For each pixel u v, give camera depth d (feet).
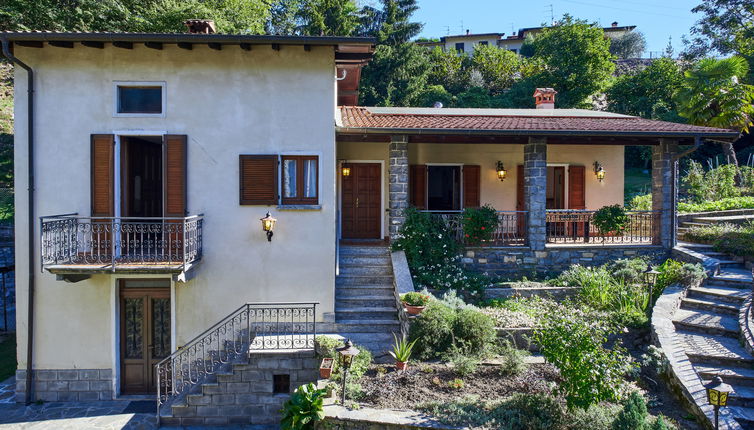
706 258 34.04
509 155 44.21
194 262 27.94
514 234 39.14
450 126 34.50
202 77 29.22
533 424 19.38
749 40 90.99
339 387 22.97
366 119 37.27
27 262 28.50
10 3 48.65
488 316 27.22
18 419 26.13
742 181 64.69
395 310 30.86
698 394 20.10
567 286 32.91
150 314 29.60
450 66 126.82
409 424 20.04
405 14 103.30
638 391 21.40
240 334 29.58
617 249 36.81
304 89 29.60
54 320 28.55
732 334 25.29
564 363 19.57
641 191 72.43
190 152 29.19
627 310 28.37
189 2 55.57
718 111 58.23
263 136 29.53
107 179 28.30
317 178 29.89
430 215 35.27
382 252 35.99
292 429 21.15
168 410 26.09
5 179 66.74
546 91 52.80
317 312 29.99
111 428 25.13
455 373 24.23
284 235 29.81
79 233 28.17
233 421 25.85
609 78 108.68
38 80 28.35
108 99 28.63
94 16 51.42
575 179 44.55
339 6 95.66
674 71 92.58
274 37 27.14
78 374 28.63
